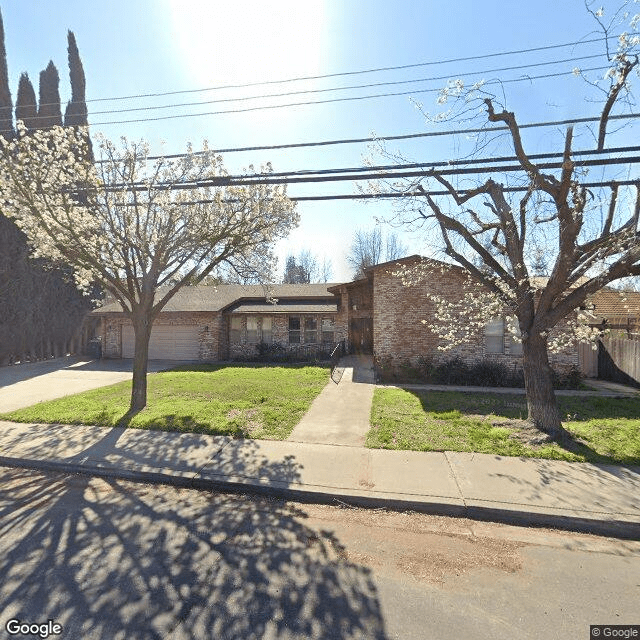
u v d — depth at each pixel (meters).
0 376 14.05
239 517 4.22
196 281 8.92
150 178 8.25
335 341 18.86
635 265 5.93
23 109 23.03
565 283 6.39
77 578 3.10
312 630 2.58
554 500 4.37
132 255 8.16
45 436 6.74
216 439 6.50
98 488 4.98
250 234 8.45
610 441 6.27
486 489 4.64
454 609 2.80
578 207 6.07
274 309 18.78
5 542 3.65
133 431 6.95
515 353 12.51
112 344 19.59
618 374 12.88
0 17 21.61
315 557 3.46
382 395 9.85
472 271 7.70
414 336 13.30
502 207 7.27
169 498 4.70
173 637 2.51
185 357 18.67
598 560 3.47
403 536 3.87
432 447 6.04
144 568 3.25
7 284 18.28
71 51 27.62
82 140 8.33
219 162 8.65
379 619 2.69
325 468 5.30
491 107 6.28
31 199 7.12
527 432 6.62
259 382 11.55
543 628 2.62
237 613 2.73
